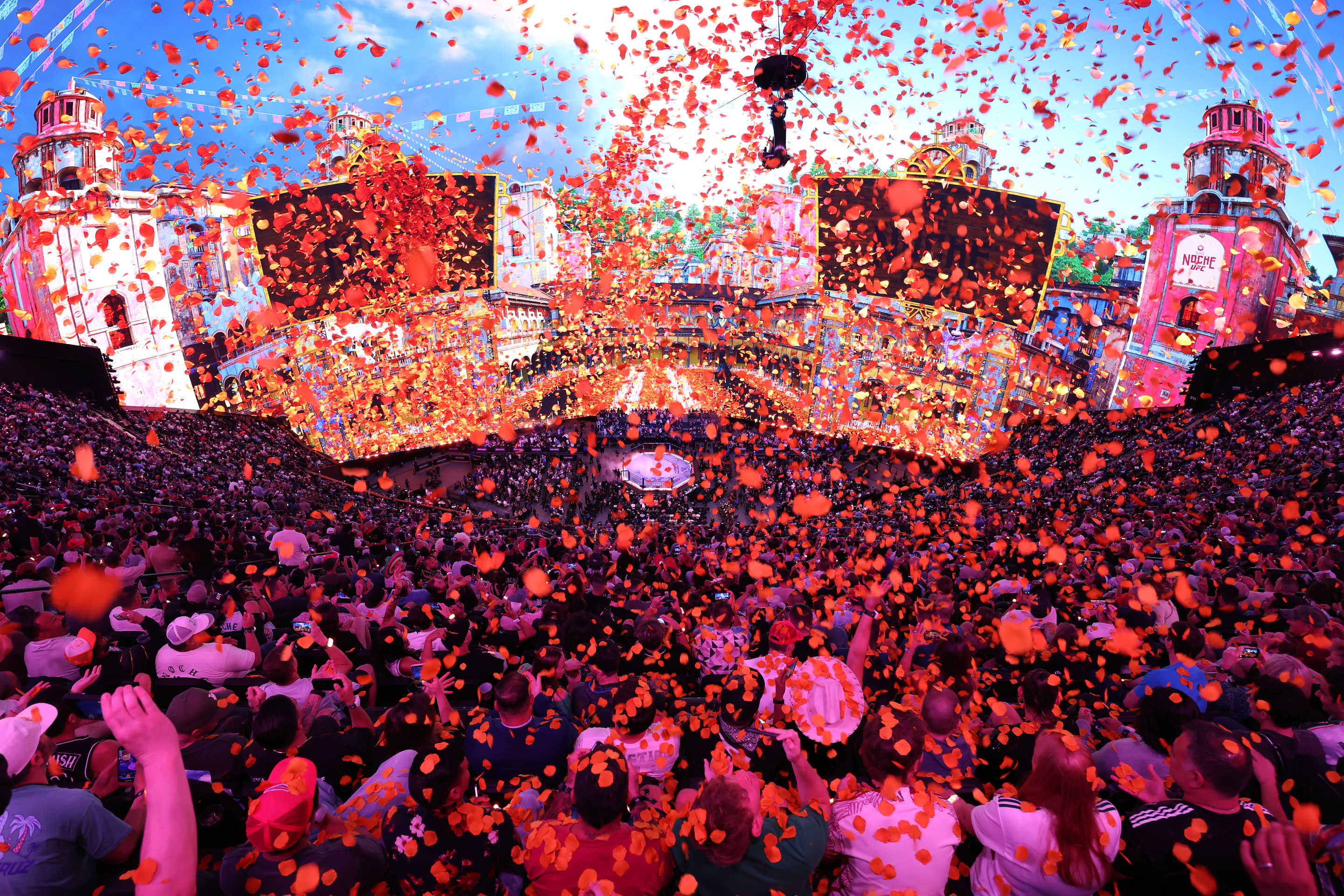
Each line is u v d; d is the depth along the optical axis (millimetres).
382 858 2566
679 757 3664
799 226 32594
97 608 5879
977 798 2820
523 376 51000
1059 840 2336
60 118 28078
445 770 2535
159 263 34938
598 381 52406
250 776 3006
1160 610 6465
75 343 33344
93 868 2221
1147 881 2490
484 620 6383
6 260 32656
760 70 10102
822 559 10328
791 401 46250
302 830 2217
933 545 14156
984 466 15867
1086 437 35438
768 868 2318
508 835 2631
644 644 5133
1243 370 32219
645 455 42000
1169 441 31203
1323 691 3836
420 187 21906
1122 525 13578
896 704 3658
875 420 19016
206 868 2744
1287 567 8820
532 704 3623
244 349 39000
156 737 1719
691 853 2387
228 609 6133
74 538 9547
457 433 45562
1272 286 31625
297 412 41812
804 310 43719
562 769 3367
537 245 52156
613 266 40031
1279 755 3107
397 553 11117
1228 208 32219
